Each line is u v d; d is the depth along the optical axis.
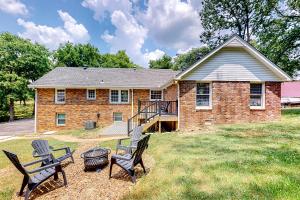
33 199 4.28
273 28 22.27
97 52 49.09
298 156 5.86
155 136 10.58
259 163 5.43
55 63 43.38
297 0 19.84
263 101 13.63
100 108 18.67
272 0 21.66
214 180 4.54
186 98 13.20
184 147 7.71
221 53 13.38
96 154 6.12
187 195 3.92
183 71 12.85
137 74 21.70
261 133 9.65
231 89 13.41
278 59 21.75
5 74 28.23
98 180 5.14
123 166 5.02
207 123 13.26
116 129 14.29
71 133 15.11
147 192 4.20
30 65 31.42
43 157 5.87
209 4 27.98
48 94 18.20
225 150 6.98
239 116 13.43
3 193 4.62
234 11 26.80
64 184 4.86
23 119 30.55
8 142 12.15
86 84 18.31
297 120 13.48
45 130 18.09
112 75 20.89
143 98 19.17
